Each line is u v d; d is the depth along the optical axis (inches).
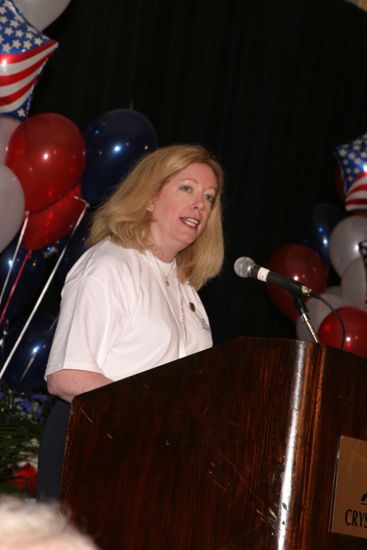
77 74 222.2
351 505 71.7
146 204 109.6
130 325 100.5
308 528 68.4
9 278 173.6
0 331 178.5
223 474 70.4
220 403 71.8
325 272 236.7
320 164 279.7
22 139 166.6
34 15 170.7
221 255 120.0
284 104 269.1
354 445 72.1
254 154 262.1
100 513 74.2
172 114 242.1
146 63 236.2
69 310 99.2
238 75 257.8
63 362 95.3
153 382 74.7
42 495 99.2
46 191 167.0
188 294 115.3
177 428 72.9
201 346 109.7
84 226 178.1
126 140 174.1
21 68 160.9
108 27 228.1
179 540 71.2
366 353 210.2
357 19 285.6
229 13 255.1
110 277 100.3
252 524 68.7
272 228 269.0
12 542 19.7
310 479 68.8
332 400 70.7
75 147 168.4
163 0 239.5
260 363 70.9
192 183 110.9
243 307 259.4
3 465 162.9
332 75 281.1
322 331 212.4
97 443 75.4
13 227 161.3
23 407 175.3
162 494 72.4
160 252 109.3
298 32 271.3
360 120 287.1
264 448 69.6
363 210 236.4
